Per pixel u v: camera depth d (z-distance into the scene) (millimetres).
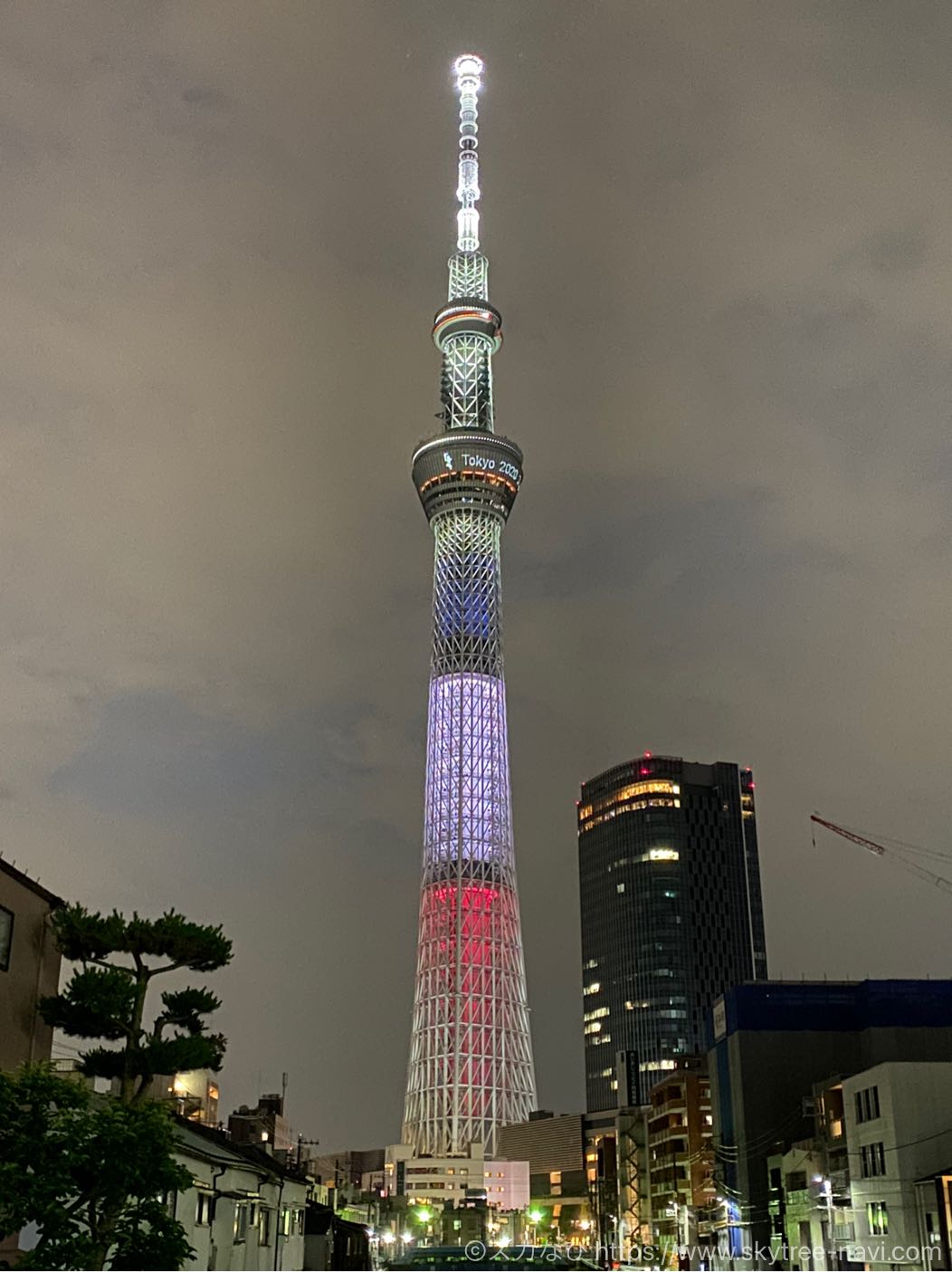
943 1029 147375
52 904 49750
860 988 152875
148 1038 42781
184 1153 47219
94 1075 42969
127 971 43812
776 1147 144000
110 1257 38594
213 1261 53844
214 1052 43406
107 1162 33094
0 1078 32750
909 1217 95062
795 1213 120125
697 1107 167750
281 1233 67188
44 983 49000
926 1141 96688
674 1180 169875
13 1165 31266
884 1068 99438
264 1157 65062
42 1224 32312
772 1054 150125
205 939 43719
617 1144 195125
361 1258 98875
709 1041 186625
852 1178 104125
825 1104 114938
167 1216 35531
